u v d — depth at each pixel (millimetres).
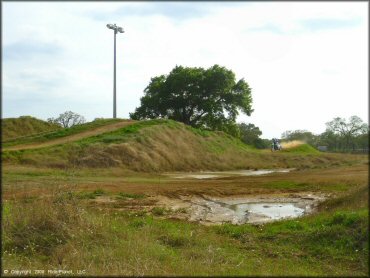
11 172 18594
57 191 9281
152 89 49312
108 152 25281
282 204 14945
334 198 14164
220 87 47000
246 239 9195
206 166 31469
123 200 13914
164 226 9727
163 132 31953
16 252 7242
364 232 8000
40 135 30266
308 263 7375
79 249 7059
